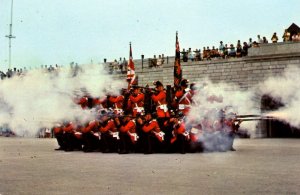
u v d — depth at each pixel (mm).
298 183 10180
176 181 10695
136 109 20453
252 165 14352
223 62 45250
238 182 10406
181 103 20188
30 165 15031
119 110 21188
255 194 8672
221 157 17625
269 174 11906
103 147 21469
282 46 41781
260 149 22766
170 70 48375
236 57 44812
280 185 9875
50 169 13688
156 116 20312
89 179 11211
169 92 22094
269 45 42500
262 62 42875
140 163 15445
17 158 18109
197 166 14211
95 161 16422
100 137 21891
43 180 11070
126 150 20531
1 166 14742
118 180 10969
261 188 9445
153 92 20547
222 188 9500
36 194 8898
